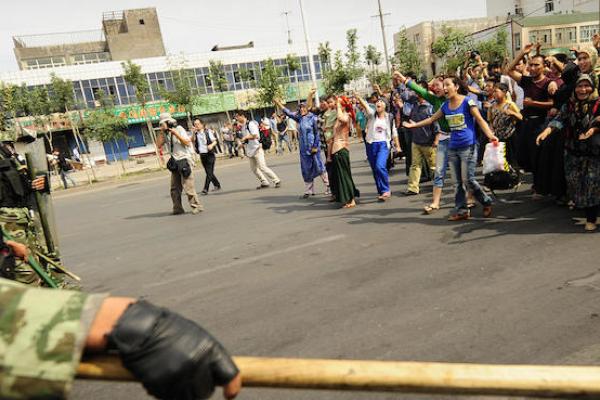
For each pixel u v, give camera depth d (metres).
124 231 7.56
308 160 8.32
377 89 10.40
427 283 3.84
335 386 1.05
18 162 3.67
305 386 1.06
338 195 7.14
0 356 0.92
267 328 3.37
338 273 4.31
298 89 43.06
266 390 2.62
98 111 28.28
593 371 1.04
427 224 5.59
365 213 6.59
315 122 8.21
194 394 0.99
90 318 0.97
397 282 3.94
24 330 0.94
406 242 5.00
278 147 20.48
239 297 4.02
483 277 3.84
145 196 11.94
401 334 3.08
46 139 33.41
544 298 3.37
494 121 6.58
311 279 4.24
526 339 2.87
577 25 43.75
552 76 6.25
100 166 33.59
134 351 0.95
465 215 5.56
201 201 9.66
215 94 40.34
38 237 3.72
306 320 3.42
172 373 0.96
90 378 1.02
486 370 1.04
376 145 7.14
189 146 8.19
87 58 49.47
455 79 6.71
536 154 5.80
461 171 5.47
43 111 32.16
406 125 5.98
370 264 4.45
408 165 8.88
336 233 5.69
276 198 8.86
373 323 3.26
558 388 1.02
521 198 6.27
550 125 4.82
